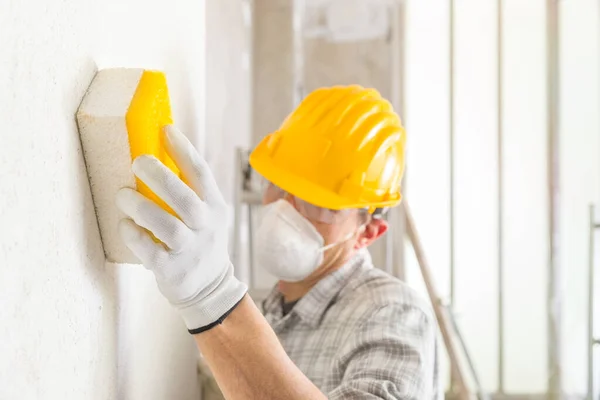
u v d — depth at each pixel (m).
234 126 2.92
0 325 0.47
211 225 0.69
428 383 1.22
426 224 3.67
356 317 1.32
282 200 1.46
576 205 3.24
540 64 3.44
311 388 0.81
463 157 3.58
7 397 0.49
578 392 3.21
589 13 3.17
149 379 0.98
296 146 1.46
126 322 0.82
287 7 3.90
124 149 0.64
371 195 1.44
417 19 3.73
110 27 0.72
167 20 1.00
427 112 3.71
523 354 3.44
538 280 3.43
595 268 3.17
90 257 0.67
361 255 1.50
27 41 0.51
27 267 0.52
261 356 0.78
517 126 3.48
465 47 3.57
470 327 3.51
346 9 3.89
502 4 3.46
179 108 1.08
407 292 1.34
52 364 0.57
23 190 0.51
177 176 0.67
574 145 3.25
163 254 0.67
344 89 1.52
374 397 1.09
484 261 3.55
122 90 0.65
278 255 1.42
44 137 0.55
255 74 3.91
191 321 0.75
